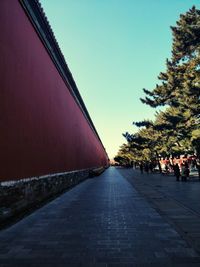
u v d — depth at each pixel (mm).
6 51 11812
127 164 116000
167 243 7984
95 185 29594
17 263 6473
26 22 14594
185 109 31375
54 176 20609
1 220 10898
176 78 34750
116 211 13336
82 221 11125
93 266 6273
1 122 11180
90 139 52750
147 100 37781
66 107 27172
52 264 6402
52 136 20562
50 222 10992
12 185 12125
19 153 13242
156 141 50094
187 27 26625
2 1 11461
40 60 17422
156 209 13828
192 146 33219
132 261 6562
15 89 12859
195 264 6328
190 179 34344
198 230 9531
